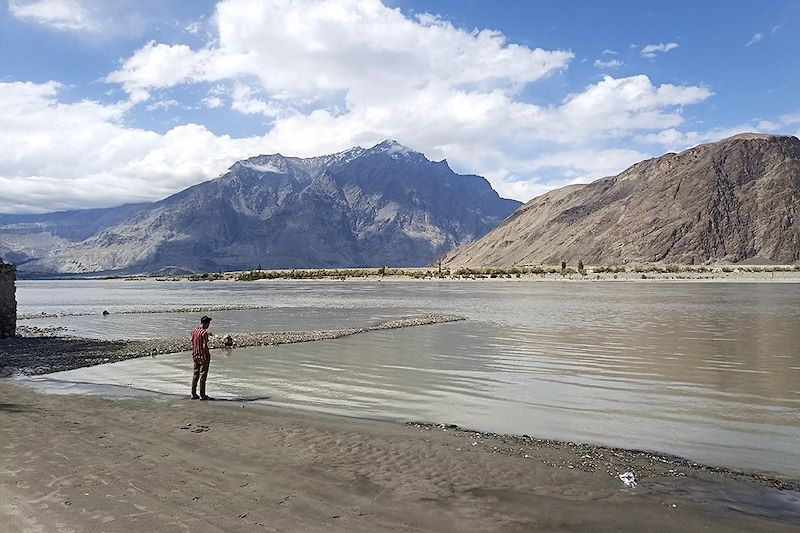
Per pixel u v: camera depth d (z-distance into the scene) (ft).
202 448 42.75
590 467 39.52
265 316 175.01
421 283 506.89
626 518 31.17
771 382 70.13
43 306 246.47
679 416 54.65
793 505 33.27
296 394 64.54
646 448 44.88
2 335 119.03
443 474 37.70
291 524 29.60
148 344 106.22
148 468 37.96
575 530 29.63
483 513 31.58
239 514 30.68
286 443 44.32
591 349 98.27
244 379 73.41
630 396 63.16
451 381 71.87
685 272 556.92
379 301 248.73
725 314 162.30
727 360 86.12
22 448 42.16
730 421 52.80
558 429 50.37
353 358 90.27
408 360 88.02
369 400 61.62
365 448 43.24
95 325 152.35
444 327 134.92
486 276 590.14
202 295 340.18
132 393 64.69
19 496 32.63
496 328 131.95
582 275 543.80
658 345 101.96
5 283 119.34
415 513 31.42
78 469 37.50
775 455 43.04
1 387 68.18
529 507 32.50
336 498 33.32
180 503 32.01
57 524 28.99
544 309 188.75
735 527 30.19
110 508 31.09
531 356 91.35
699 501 33.71
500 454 42.06
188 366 83.97
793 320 143.95
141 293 393.50
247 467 38.58
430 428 49.75
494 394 64.44
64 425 49.32
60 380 73.41
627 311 176.04
